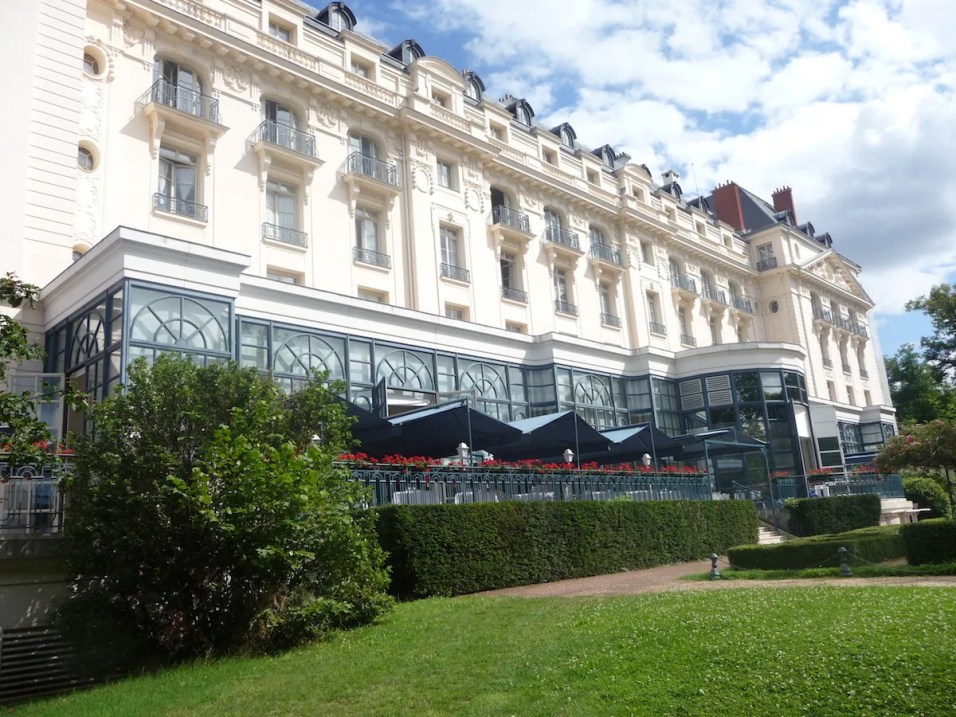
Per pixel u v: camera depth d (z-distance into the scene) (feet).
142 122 70.79
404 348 76.74
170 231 70.69
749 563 53.93
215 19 77.82
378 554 39.24
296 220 81.97
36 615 35.06
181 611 34.14
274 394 38.52
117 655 33.63
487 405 83.92
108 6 70.33
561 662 27.04
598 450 76.89
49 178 62.44
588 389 95.91
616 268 119.55
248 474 32.91
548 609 36.91
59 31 65.46
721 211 173.06
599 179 124.98
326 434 40.37
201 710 25.67
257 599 33.78
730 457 105.60
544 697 24.18
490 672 27.20
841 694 21.70
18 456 30.73
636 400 104.27
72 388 31.91
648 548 62.90
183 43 75.36
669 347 128.16
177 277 55.01
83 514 32.96
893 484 107.55
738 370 108.99
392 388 73.36
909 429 77.87
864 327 192.44
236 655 32.86
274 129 80.84
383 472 47.52
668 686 23.56
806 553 51.21
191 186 74.28
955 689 21.06
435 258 93.40
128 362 50.80
